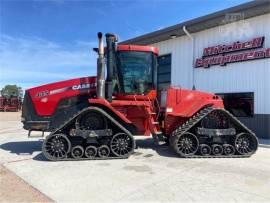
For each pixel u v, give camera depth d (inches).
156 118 375.2
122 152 339.3
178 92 373.1
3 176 261.9
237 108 545.0
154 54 373.1
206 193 220.4
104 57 354.3
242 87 536.1
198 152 353.4
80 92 358.6
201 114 361.4
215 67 581.6
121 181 248.5
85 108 334.3
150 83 369.4
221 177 262.5
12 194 215.3
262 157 354.3
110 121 340.5
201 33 607.5
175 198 210.1
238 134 359.9
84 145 338.0
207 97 382.0
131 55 366.0
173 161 326.3
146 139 489.1
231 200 206.8
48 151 325.4
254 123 516.7
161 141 377.1
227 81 560.4
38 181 247.3
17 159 330.6
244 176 265.9
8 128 713.0
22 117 360.8
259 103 510.9
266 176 266.4
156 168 293.0
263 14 506.6
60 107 355.9
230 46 553.3
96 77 359.3
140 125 363.9
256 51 513.7
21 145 426.9
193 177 261.7
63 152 327.0
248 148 361.1
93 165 304.0
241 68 538.6
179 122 375.9
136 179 254.5
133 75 365.7
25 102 358.9
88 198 209.5
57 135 326.6
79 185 237.5
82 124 336.8
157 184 241.0
